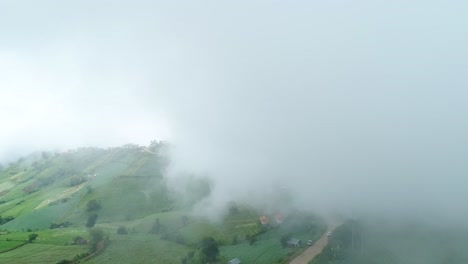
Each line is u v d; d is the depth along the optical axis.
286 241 167.38
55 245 192.38
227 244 177.50
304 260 149.38
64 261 165.00
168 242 186.25
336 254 156.25
